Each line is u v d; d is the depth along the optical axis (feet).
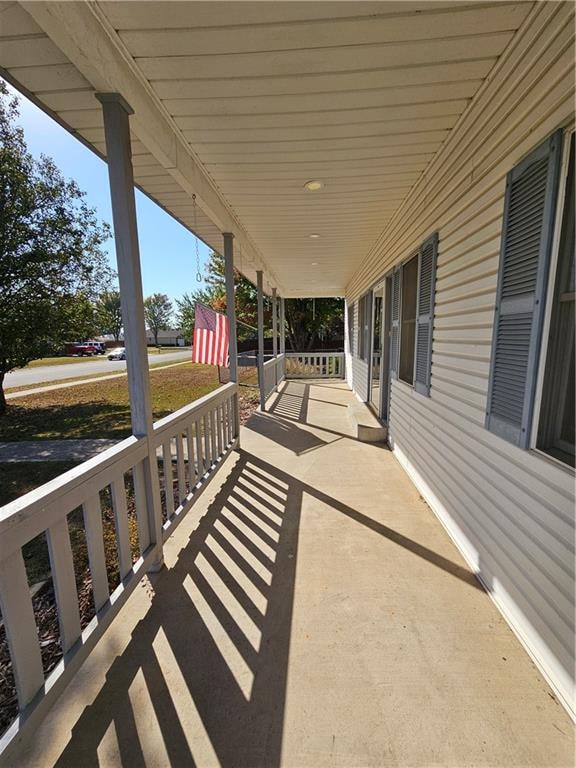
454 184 7.58
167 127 6.64
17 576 3.65
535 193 4.86
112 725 4.12
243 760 3.77
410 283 11.67
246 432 16.51
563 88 4.30
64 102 5.97
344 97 5.87
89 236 26.78
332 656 4.96
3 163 21.67
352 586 6.34
